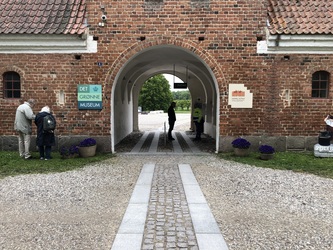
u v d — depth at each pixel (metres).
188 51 11.29
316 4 11.69
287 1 11.84
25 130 10.09
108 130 11.33
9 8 11.52
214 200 6.29
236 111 11.23
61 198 6.41
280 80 11.16
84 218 5.35
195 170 8.82
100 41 11.09
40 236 4.67
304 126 11.27
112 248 4.26
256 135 11.30
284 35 10.70
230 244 4.40
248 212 5.64
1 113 11.35
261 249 4.27
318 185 7.35
